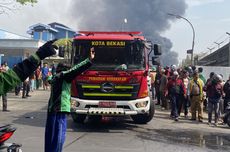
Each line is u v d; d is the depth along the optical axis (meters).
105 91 11.82
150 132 12.12
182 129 13.07
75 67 6.59
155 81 21.19
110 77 11.83
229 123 14.00
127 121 14.51
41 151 8.56
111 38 12.30
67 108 6.61
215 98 14.35
